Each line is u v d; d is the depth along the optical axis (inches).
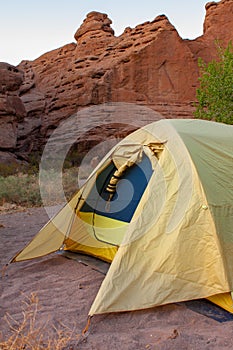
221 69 568.1
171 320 134.0
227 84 543.8
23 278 181.0
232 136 179.8
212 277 141.9
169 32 1254.9
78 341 120.2
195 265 143.9
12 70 939.3
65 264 199.6
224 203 151.9
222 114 540.7
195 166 155.2
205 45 1480.1
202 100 572.4
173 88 1213.1
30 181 531.8
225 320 133.3
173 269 143.6
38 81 1438.2
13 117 889.5
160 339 120.3
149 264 145.1
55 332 126.3
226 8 1610.5
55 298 156.5
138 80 1180.5
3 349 110.9
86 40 1456.7
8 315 136.4
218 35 1566.2
